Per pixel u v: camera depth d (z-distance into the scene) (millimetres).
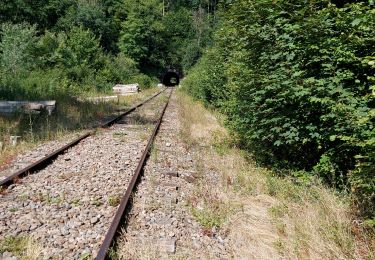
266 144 7648
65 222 4523
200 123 13516
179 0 119312
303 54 6031
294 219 4676
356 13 5262
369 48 5383
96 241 4039
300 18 6012
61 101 15805
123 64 48750
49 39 27453
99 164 7211
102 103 18047
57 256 3699
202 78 20438
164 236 4348
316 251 3951
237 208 5312
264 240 4297
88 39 32750
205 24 99312
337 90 5379
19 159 7516
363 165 4270
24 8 37438
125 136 10438
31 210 4859
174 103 25000
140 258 3758
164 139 10242
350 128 5219
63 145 8938
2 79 18438
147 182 6297
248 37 7230
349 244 4004
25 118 11414
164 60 82125
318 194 5328
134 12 66062
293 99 6297
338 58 5566
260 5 6891
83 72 28297
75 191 5637
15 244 3898
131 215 4832
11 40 24094
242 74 8164
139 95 29406
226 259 3988
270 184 6160
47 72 24078
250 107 7535
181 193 5934
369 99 5129
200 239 4406
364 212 4625
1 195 5305
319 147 5816
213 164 7801
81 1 51469
